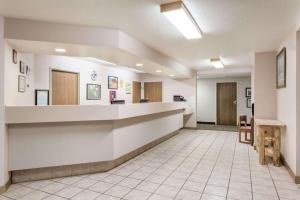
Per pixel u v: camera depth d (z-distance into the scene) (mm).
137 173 3357
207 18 2725
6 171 2791
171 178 3152
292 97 3205
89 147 3342
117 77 7094
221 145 5367
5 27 2684
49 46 3055
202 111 9867
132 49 3502
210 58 5402
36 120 2875
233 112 9281
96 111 3230
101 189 2775
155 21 2830
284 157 3746
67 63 5074
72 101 5289
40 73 4426
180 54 4906
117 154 3643
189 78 7906
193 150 4840
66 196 2580
